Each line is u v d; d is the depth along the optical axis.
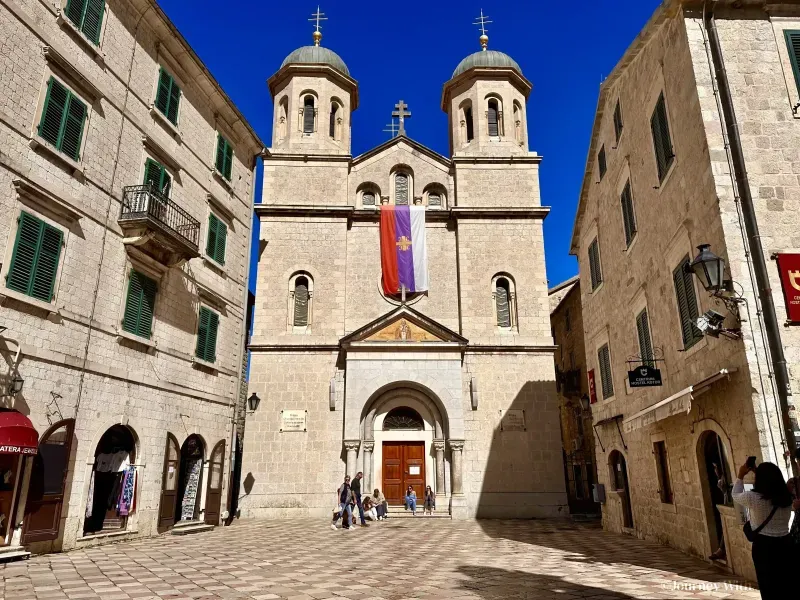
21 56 13.19
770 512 6.40
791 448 9.36
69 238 14.15
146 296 16.81
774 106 11.40
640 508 16.42
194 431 18.83
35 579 10.09
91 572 10.83
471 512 24.08
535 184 29.30
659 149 13.98
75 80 14.72
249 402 25.14
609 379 19.14
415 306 27.45
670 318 13.59
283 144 30.17
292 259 27.69
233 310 21.92
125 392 15.70
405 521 22.30
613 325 18.52
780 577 6.22
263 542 15.87
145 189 16.58
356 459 24.33
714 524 11.86
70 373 13.88
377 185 29.80
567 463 35.75
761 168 10.98
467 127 31.91
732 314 10.36
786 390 9.62
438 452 24.75
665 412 12.34
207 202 20.55
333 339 26.47
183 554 13.30
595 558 12.72
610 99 18.38
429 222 28.81
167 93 18.67
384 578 10.33
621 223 17.42
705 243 11.17
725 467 11.24
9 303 12.33
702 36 11.98
